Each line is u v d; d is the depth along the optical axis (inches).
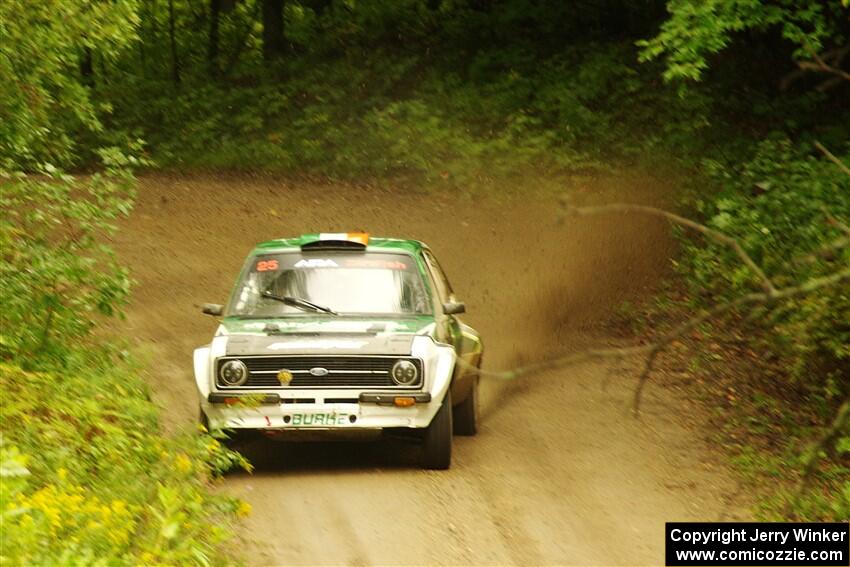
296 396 850.8
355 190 2133.4
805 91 2139.5
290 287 936.9
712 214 1654.8
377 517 759.7
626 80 2262.6
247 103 2696.9
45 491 603.2
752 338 1239.5
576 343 1323.8
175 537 615.5
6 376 838.5
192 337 1300.4
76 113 1150.3
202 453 738.8
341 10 3090.6
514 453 933.2
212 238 1786.4
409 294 935.0
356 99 2578.7
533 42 2650.1
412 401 851.4
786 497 810.2
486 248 1726.1
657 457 924.6
